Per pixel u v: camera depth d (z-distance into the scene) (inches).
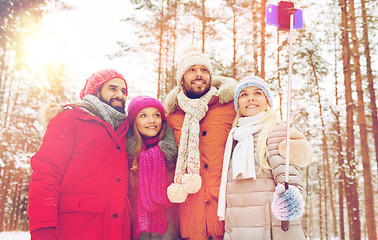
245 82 99.7
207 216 98.7
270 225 82.8
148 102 106.0
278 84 557.9
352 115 563.2
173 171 106.2
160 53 610.5
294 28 84.7
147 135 106.0
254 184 87.8
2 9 390.3
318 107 692.7
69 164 89.6
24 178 747.4
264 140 89.4
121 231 89.7
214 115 110.5
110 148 94.5
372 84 561.9
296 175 81.4
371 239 453.1
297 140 83.4
